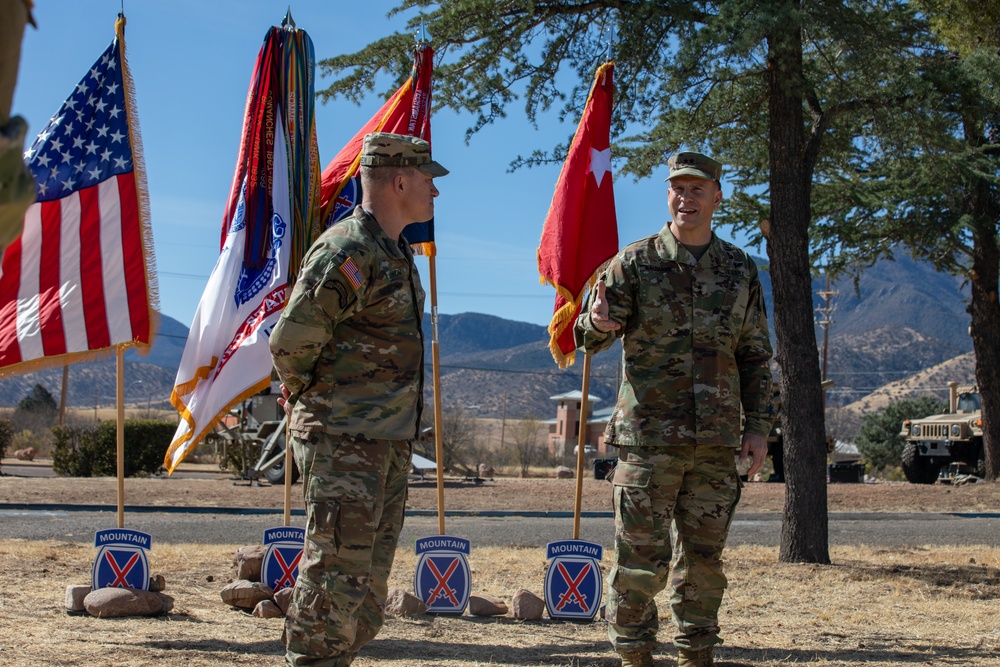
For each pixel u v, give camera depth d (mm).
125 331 6316
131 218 6426
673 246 5016
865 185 17578
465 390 147500
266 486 20031
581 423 6582
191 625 5801
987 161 14805
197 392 6371
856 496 19266
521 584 7848
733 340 4992
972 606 7254
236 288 6414
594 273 6672
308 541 4059
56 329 6246
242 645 5324
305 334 3951
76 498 16344
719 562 5000
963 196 18922
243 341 6309
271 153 6539
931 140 10055
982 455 26797
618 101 9883
